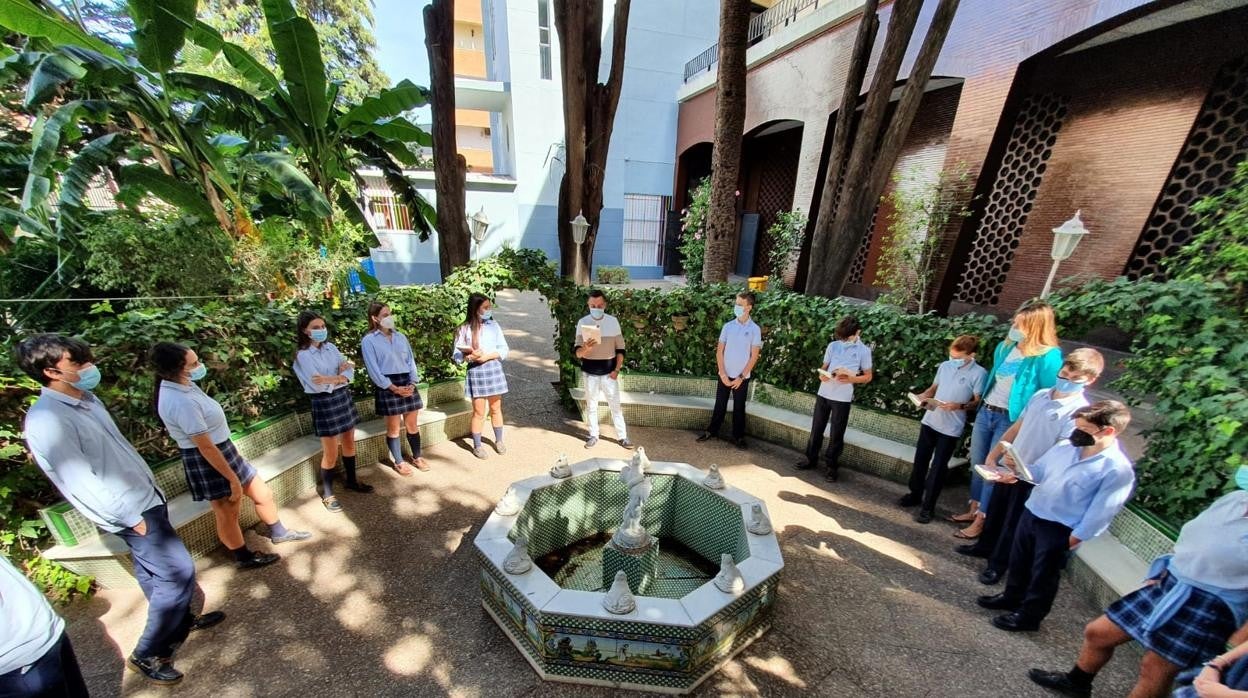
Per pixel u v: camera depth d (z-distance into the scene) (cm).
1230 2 634
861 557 358
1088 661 237
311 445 446
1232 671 166
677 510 392
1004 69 809
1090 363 283
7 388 274
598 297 478
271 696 244
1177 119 726
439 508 410
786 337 557
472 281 591
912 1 550
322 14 2014
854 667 268
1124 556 317
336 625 289
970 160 883
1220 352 301
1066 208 871
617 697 251
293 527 378
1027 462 308
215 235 604
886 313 507
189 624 269
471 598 313
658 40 1600
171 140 627
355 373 504
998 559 327
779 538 379
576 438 549
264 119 689
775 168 1584
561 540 381
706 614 245
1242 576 186
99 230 542
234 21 1667
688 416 579
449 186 683
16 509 284
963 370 384
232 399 405
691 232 1545
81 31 537
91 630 277
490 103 1681
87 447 223
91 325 387
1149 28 733
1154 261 771
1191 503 295
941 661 272
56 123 516
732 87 661
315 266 669
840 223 661
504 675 261
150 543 240
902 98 596
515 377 744
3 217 569
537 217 1627
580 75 658
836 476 471
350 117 712
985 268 1013
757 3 1595
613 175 1681
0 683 167
